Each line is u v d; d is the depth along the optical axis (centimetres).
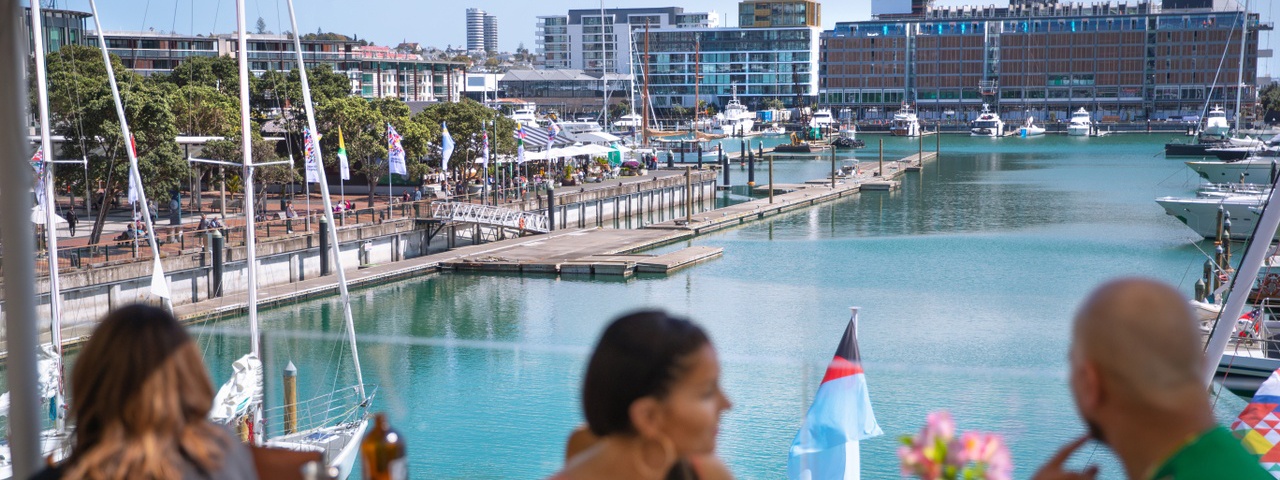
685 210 10244
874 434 1193
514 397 3078
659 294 5509
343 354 3547
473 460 2659
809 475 1185
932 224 8350
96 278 4384
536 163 10012
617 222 9256
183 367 302
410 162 7688
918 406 2486
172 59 16700
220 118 7119
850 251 6956
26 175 444
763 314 4922
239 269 5228
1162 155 16712
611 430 291
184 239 5447
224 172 6384
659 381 284
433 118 8894
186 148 6209
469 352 3500
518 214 7306
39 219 3350
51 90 6003
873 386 2673
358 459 2586
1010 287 5500
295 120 7894
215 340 3759
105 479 290
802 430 1189
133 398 294
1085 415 283
